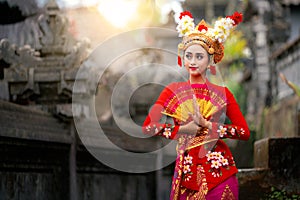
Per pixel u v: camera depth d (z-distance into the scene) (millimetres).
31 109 6551
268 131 15594
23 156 6227
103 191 8203
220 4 35031
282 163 6520
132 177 9094
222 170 4367
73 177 7152
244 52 22250
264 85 20469
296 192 6457
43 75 7078
